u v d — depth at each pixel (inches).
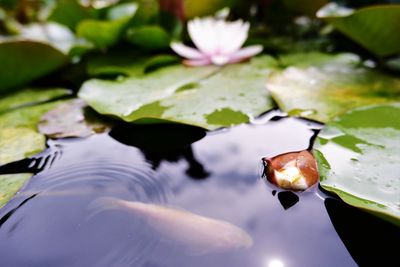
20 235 18.5
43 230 18.6
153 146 22.4
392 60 28.9
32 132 23.5
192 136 22.9
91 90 25.9
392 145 20.5
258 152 21.6
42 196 19.9
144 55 31.8
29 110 25.6
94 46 32.5
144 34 30.7
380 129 21.4
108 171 21.1
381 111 22.6
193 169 21.1
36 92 27.9
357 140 21.0
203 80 27.3
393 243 18.0
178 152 22.0
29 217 19.1
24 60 28.0
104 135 23.2
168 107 24.2
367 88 25.3
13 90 28.5
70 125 23.9
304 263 17.5
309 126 22.9
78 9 35.7
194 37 30.0
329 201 19.2
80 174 20.9
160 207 19.1
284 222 18.6
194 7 33.8
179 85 26.6
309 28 39.4
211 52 29.9
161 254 17.8
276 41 35.6
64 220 18.9
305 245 18.0
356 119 22.2
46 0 69.3
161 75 28.1
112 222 18.8
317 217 18.7
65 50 33.9
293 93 25.0
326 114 23.2
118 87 26.3
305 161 20.1
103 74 28.3
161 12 34.0
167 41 31.6
